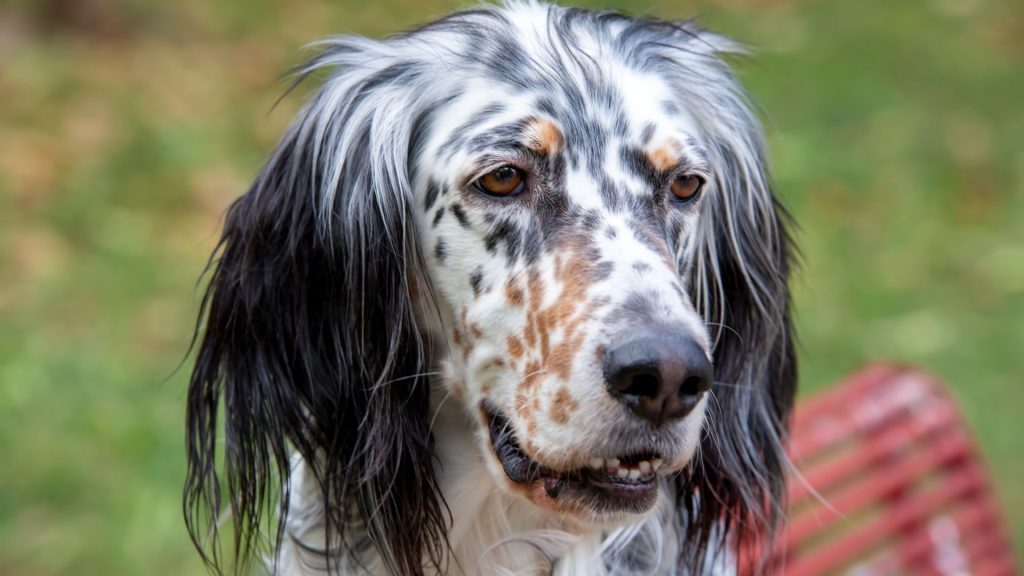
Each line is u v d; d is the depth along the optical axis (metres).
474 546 5.35
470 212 4.90
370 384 5.10
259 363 5.27
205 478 5.44
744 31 17.44
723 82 5.83
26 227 12.19
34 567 8.80
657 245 4.71
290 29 16.22
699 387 4.27
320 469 5.27
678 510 5.55
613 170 4.89
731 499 5.61
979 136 15.65
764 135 6.06
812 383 11.34
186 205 12.79
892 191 14.43
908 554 7.51
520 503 5.29
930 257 13.45
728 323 5.70
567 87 4.97
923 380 7.91
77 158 13.16
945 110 16.19
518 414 4.63
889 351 11.86
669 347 4.20
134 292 11.54
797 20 18.03
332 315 5.19
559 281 4.61
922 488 8.18
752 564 5.82
